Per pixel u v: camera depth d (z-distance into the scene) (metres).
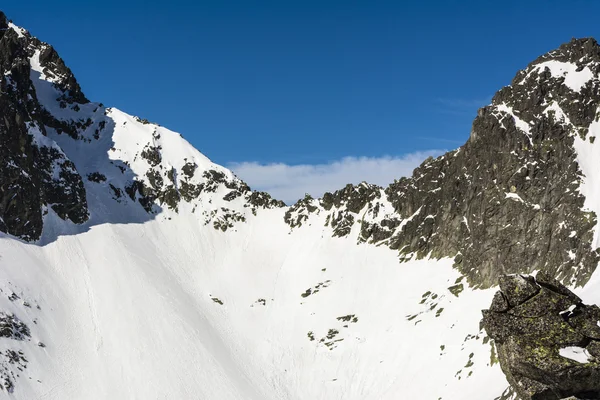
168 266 147.38
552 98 116.94
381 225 142.00
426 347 103.81
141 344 111.94
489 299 103.62
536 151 111.75
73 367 102.44
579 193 100.81
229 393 104.94
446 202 127.94
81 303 119.19
